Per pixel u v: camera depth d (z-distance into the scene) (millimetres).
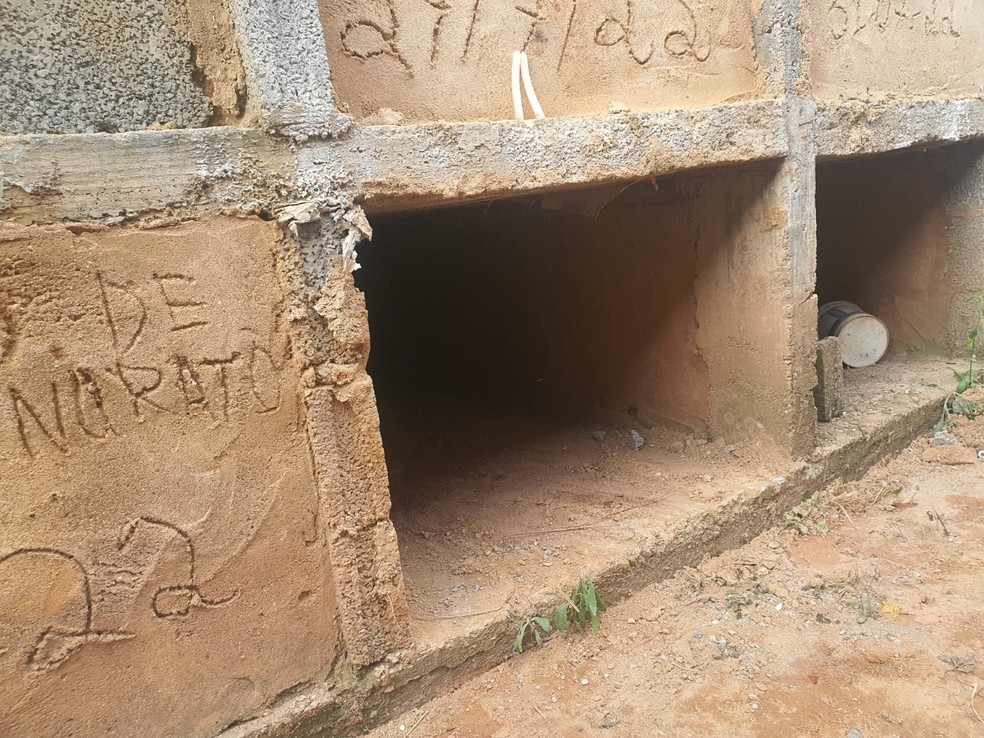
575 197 3018
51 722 1606
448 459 3693
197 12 1634
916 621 2309
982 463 3346
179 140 1556
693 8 2627
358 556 1940
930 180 4180
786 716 1980
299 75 1655
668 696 2090
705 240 3111
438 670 2104
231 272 1661
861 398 3732
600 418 3912
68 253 1477
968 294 4176
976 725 1880
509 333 4336
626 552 2512
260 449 1774
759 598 2504
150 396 1611
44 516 1532
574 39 2357
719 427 3285
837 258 4785
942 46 3564
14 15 1449
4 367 1448
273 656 1879
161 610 1705
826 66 3051
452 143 1937
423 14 2010
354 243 1793
